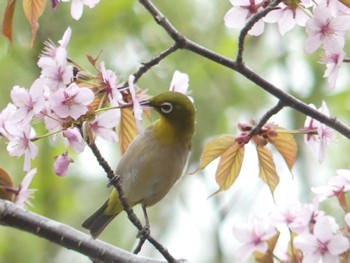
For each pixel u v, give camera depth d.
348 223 8.50
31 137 8.27
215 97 17.52
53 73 7.96
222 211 17.39
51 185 16.72
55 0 8.67
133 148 10.31
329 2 8.79
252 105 17.78
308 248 8.21
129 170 10.29
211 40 17.50
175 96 10.12
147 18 17.27
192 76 17.39
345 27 8.53
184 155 10.43
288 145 9.29
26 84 16.39
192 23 17.42
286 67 17.81
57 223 9.24
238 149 9.19
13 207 9.09
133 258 8.93
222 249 17.19
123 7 17.20
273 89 9.25
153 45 17.16
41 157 16.39
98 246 9.13
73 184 17.16
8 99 16.42
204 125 17.28
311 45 8.56
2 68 16.39
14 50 16.19
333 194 8.84
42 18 15.85
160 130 10.28
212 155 9.18
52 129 8.16
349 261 8.28
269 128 9.28
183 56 17.25
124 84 9.05
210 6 17.55
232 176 9.31
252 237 8.64
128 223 17.05
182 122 10.17
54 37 16.02
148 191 10.39
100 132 8.08
